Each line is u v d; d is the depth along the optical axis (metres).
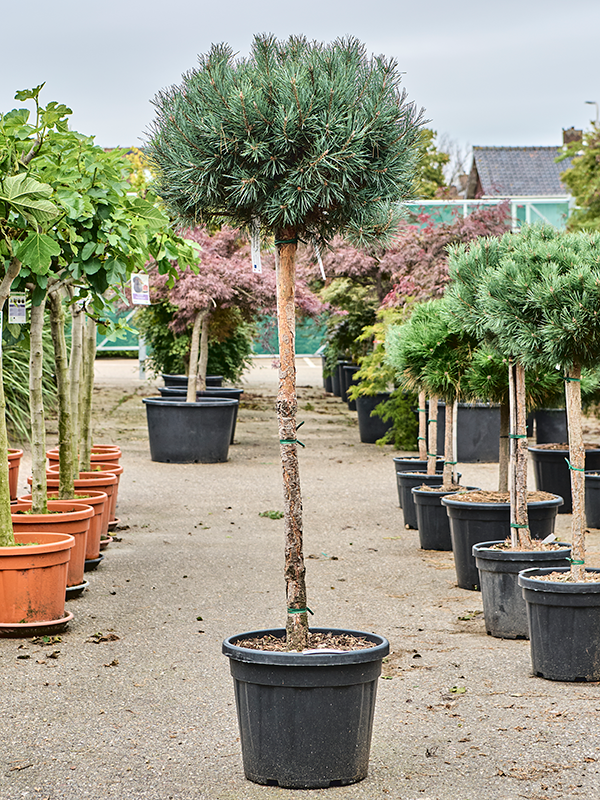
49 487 7.32
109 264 5.40
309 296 13.03
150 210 5.38
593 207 17.89
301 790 3.26
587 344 4.44
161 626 5.33
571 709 4.05
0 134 4.98
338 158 3.30
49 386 12.58
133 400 18.89
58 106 4.95
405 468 9.48
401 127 3.48
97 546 6.75
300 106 3.28
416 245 11.63
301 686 3.23
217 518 8.84
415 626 5.46
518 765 3.45
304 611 3.51
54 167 5.24
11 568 5.06
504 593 5.23
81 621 5.43
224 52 3.53
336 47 3.45
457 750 3.60
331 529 8.52
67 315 12.88
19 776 3.34
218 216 3.80
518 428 5.50
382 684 4.41
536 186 38.91
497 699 4.20
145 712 4.00
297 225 3.63
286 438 3.54
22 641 5.03
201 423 12.17
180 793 3.22
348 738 3.28
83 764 3.46
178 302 11.98
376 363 13.44
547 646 4.47
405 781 3.32
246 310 13.13
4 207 4.78
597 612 4.43
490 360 6.49
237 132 3.33
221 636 5.15
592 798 3.17
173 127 3.50
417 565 7.11
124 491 10.20
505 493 6.80
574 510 4.62
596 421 16.84
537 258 4.63
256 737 3.29
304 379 25.70
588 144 18.30
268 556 7.25
